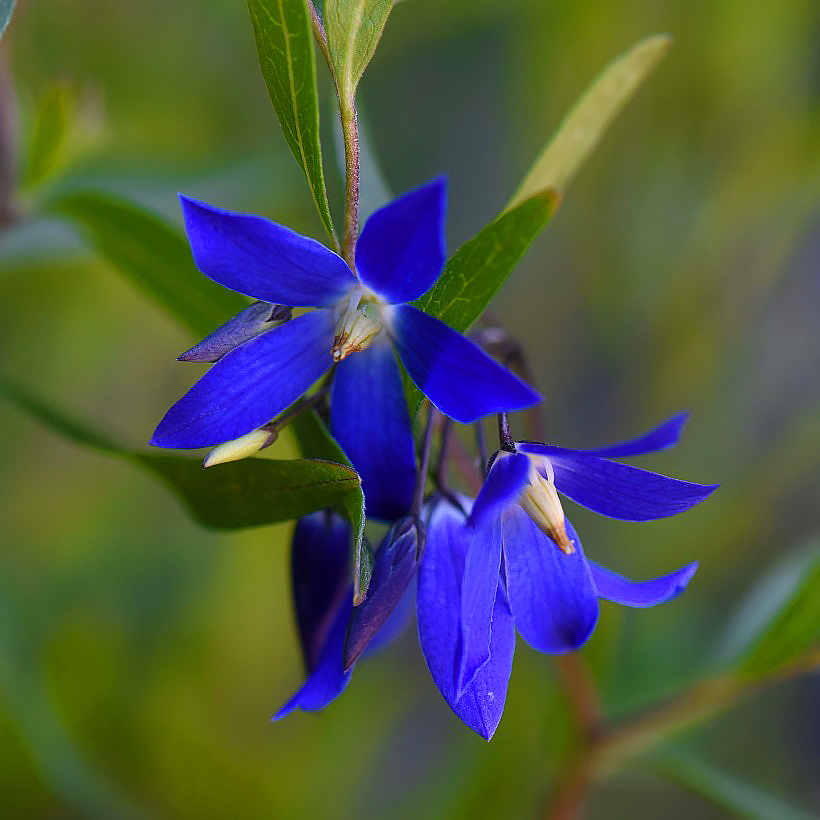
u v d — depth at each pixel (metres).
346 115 0.22
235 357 0.22
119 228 0.25
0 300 0.34
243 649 0.34
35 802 0.30
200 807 0.32
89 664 0.32
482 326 0.24
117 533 0.35
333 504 0.22
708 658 0.28
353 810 0.33
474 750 0.29
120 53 0.34
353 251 0.22
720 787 0.27
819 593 0.25
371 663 0.32
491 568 0.22
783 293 0.40
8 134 0.26
